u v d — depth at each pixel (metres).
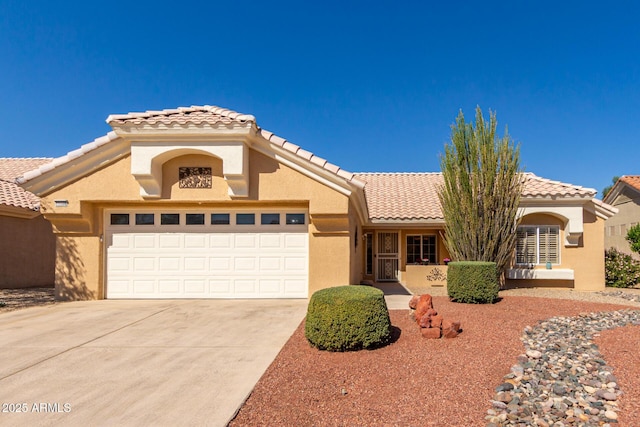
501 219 14.20
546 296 13.80
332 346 6.74
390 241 19.27
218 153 11.24
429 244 19.00
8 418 4.62
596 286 16.36
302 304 11.37
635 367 6.02
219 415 4.66
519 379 5.60
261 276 12.34
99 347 7.32
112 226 12.55
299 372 5.93
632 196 27.31
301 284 12.29
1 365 6.38
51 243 17.91
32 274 16.83
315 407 4.84
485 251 14.05
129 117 11.41
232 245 12.43
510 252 14.58
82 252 12.31
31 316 9.97
